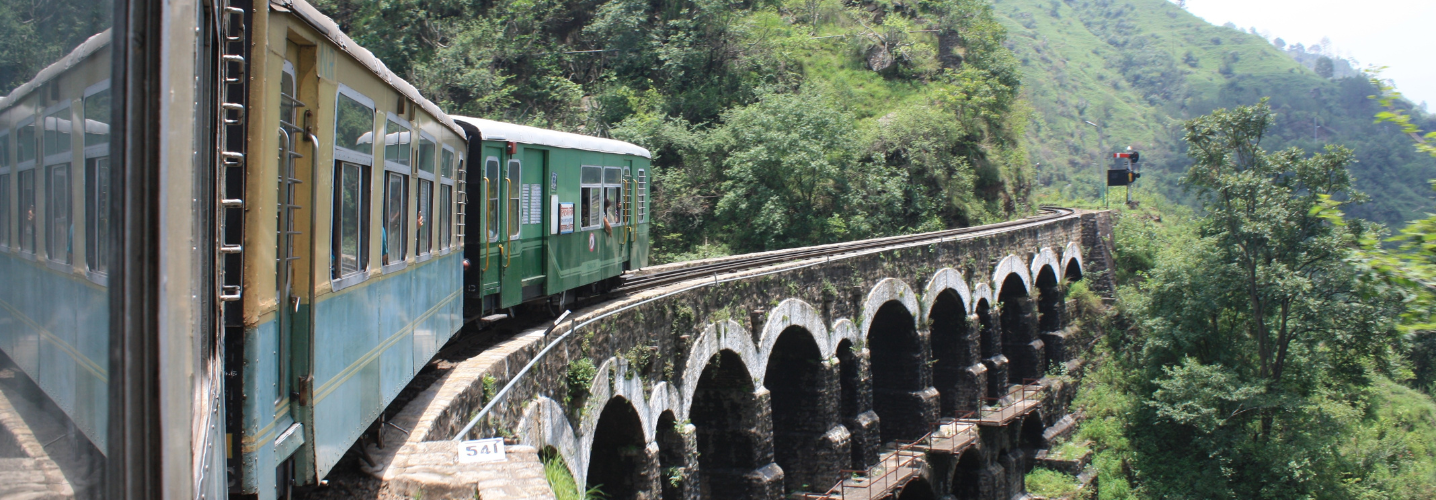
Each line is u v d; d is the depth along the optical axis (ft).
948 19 185.78
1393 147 298.56
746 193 125.59
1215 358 110.93
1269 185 99.66
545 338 37.35
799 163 121.80
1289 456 95.66
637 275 63.72
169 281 8.30
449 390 28.66
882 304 80.33
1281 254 101.35
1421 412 133.39
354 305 20.85
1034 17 640.17
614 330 44.37
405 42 144.97
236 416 14.76
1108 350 135.03
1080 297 139.85
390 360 24.53
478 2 156.66
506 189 41.83
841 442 70.49
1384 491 96.99
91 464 7.64
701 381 61.21
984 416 96.48
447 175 32.73
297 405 17.40
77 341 8.09
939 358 98.89
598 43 158.20
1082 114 474.49
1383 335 96.43
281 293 16.51
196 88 9.52
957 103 163.53
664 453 51.47
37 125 7.61
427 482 21.76
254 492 14.90
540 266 46.26
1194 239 124.98
